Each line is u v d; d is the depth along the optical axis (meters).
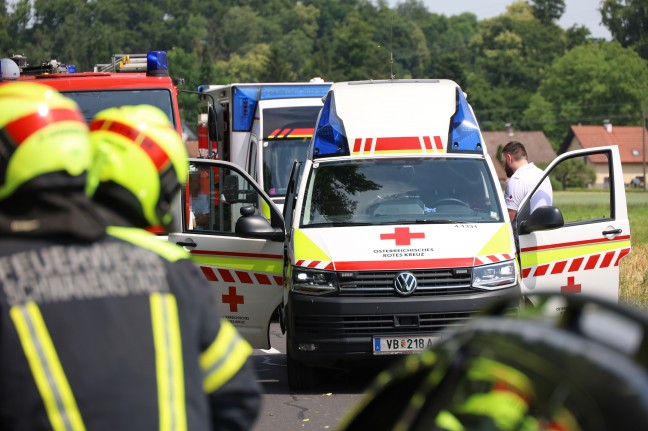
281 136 29.91
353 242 15.29
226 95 32.31
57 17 197.00
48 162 4.96
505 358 4.73
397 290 14.77
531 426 4.45
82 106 22.55
